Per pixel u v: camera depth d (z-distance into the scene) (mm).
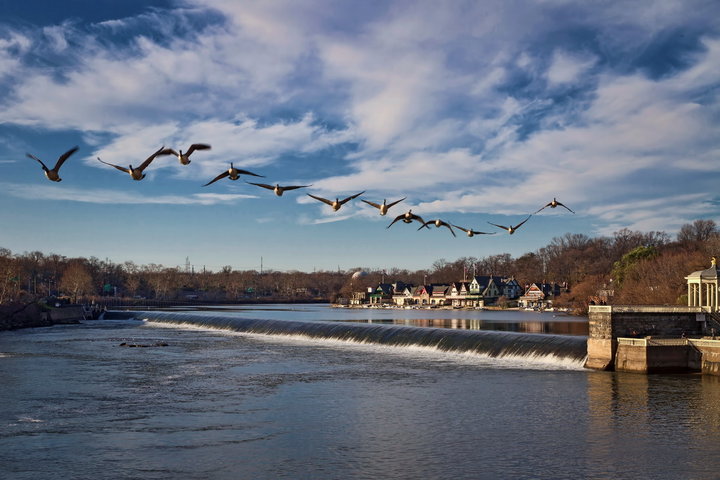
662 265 149250
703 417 46719
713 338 64812
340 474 35500
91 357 84875
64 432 44281
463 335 85688
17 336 121562
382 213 24719
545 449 39562
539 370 68188
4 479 35094
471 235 32094
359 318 189250
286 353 87438
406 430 44250
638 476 34781
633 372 65125
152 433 43906
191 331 133875
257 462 37625
